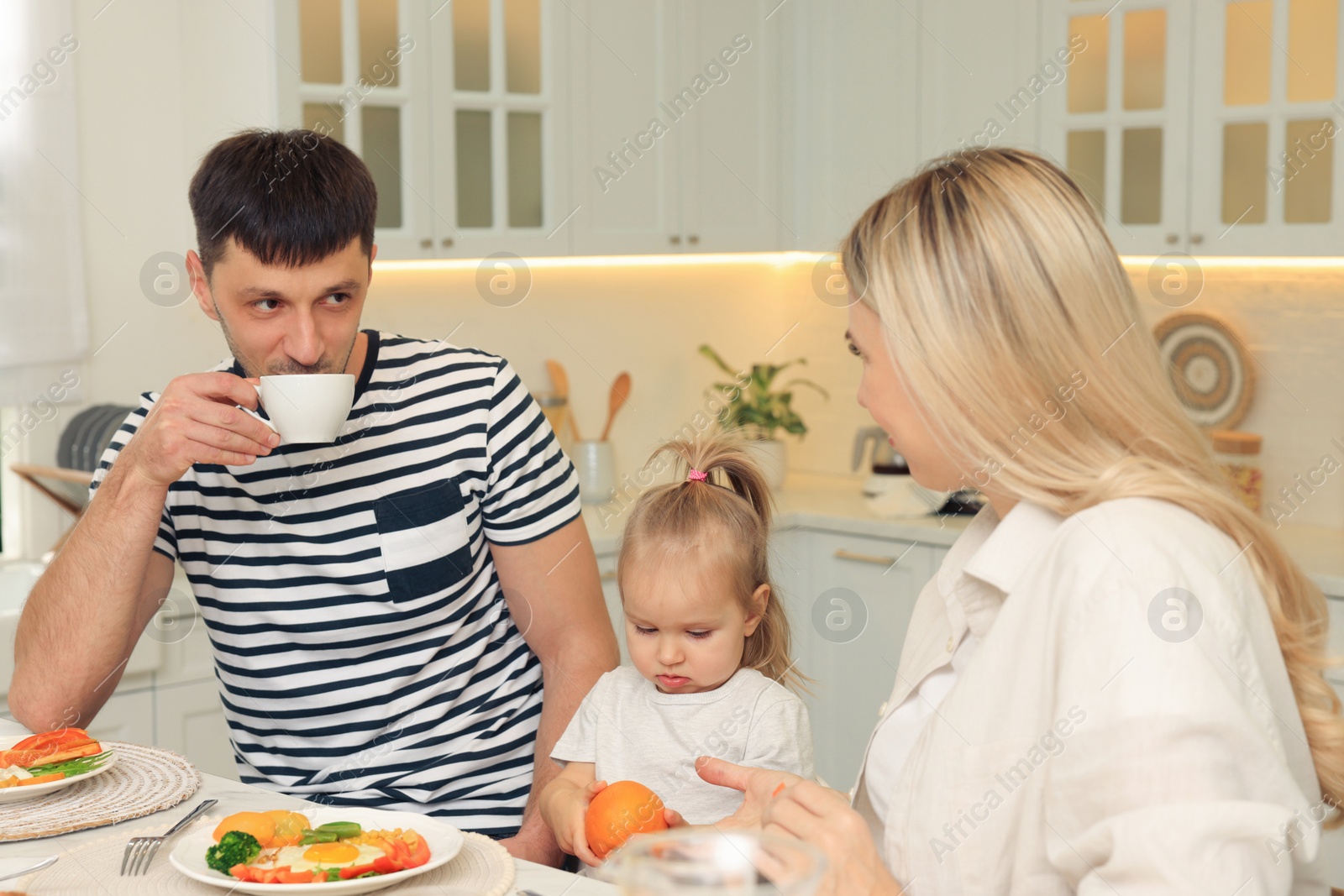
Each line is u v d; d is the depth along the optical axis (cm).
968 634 96
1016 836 83
